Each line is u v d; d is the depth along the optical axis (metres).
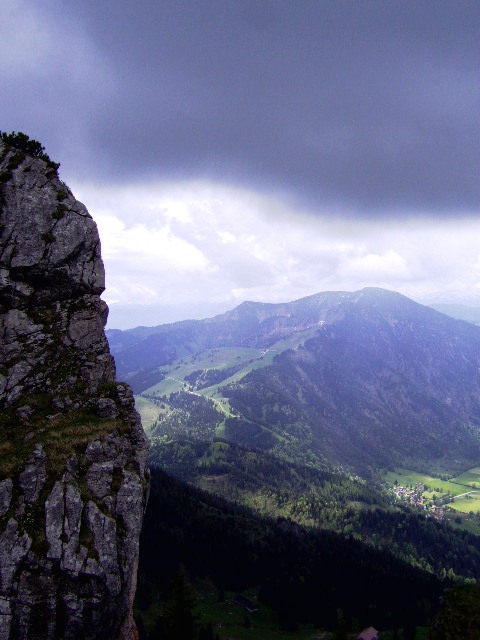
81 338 60.56
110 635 46.03
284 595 192.12
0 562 41.31
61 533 44.22
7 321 57.22
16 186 60.34
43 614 41.62
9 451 47.56
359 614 188.75
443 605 43.41
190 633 63.00
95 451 50.91
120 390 58.75
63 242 61.25
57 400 55.06
